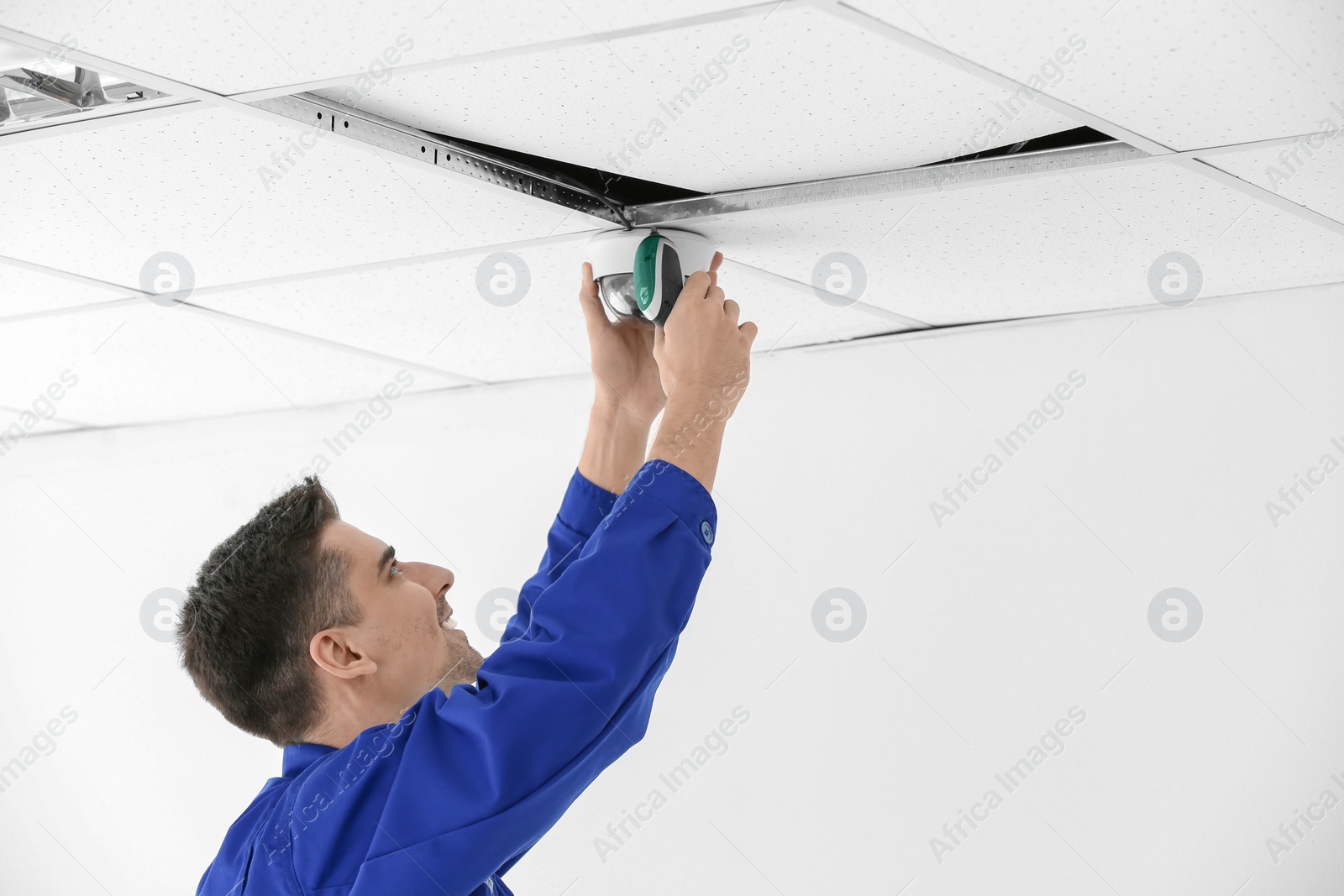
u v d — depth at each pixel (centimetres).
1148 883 195
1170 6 99
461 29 105
